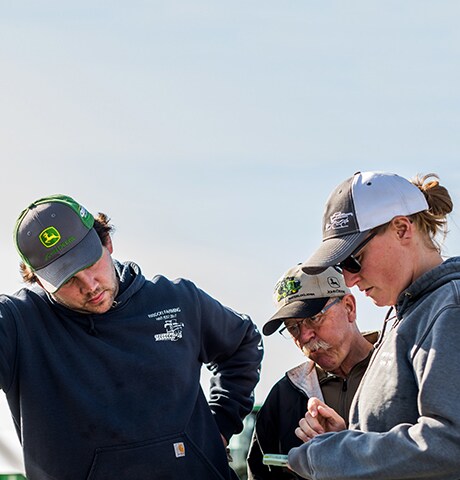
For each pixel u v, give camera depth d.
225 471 4.39
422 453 2.98
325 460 3.27
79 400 4.06
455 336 3.04
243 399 4.73
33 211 4.19
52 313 4.21
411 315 3.25
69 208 4.19
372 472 3.10
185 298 4.47
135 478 4.06
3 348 4.04
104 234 4.37
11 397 4.16
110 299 4.18
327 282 4.50
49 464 4.06
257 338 4.86
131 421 4.10
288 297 4.55
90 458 4.05
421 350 3.11
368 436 3.17
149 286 4.43
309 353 4.54
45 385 4.08
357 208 3.38
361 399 3.37
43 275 4.05
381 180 3.42
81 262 4.02
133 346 4.22
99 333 4.21
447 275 3.24
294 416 4.60
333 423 3.83
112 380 4.14
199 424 4.33
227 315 4.68
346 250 3.33
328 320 4.46
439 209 3.48
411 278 3.36
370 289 3.42
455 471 2.99
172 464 4.13
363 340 4.57
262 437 4.69
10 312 4.14
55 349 4.14
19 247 4.13
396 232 3.34
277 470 4.66
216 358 4.72
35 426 4.07
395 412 3.20
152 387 4.18
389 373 3.25
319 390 4.60
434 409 3.00
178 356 4.29
